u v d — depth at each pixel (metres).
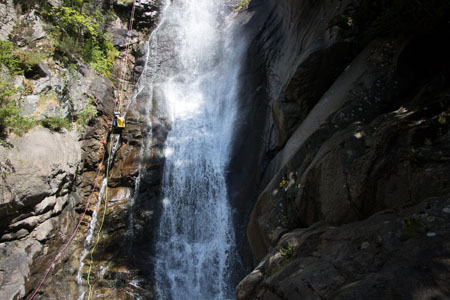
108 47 11.42
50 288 6.51
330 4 6.52
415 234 2.68
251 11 12.73
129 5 13.26
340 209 3.90
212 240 7.71
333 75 5.97
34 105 7.62
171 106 10.42
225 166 8.62
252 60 10.22
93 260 7.27
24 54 7.86
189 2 14.62
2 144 6.40
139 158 8.94
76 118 8.71
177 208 8.34
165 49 12.69
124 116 10.37
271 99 8.30
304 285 2.80
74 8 10.33
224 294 6.90
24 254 6.28
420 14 4.56
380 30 5.27
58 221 7.29
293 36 8.17
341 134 4.52
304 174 4.60
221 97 10.47
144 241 7.67
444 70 4.22
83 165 8.54
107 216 8.02
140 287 6.85
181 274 7.30
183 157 9.14
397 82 4.88
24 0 8.93
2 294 5.61
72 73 9.14
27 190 6.37
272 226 4.85
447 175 3.03
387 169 3.61
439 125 3.54
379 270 2.58
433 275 2.27
